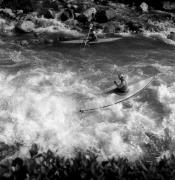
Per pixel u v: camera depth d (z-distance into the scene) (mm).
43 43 16672
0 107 10805
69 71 13789
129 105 11555
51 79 12945
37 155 7145
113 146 9484
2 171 6711
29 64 14078
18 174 6656
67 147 9383
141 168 7023
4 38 16969
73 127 10234
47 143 9516
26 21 18500
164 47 17234
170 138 9953
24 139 9609
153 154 9336
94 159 7070
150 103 11727
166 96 12125
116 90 12367
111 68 14328
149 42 17797
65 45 16578
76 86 12602
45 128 10070
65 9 21000
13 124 10125
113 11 20469
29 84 12375
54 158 7090
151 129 10320
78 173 6742
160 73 14016
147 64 14906
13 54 14961
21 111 10711
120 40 17703
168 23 20719
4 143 9422
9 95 11484
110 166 6934
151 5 23188
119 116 10875
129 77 13539
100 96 11961
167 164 7066
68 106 11234
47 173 6688
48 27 18906
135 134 10031
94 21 20234
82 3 22250
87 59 15141
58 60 14781
